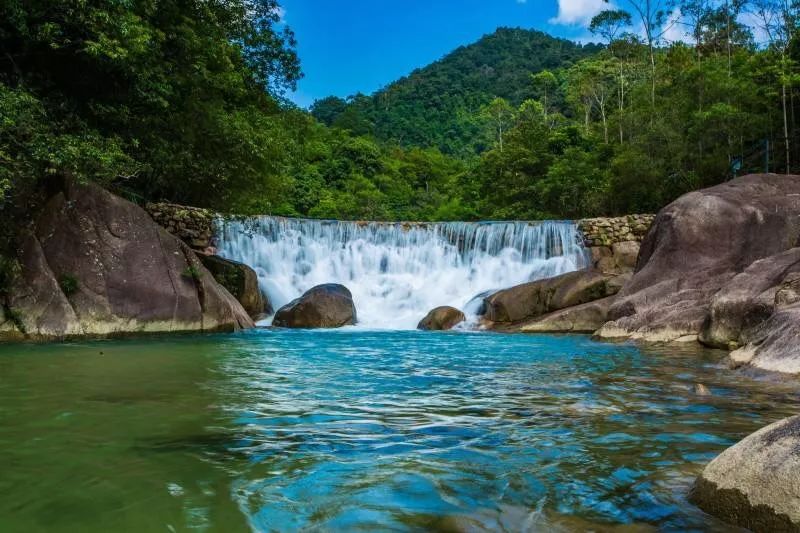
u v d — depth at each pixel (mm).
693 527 2102
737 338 8359
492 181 41250
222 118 13805
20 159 8719
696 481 2449
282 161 17125
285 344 9586
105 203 10352
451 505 2348
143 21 10602
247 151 14672
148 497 2404
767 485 2057
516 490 2518
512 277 17875
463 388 5336
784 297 7527
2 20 9547
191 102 13258
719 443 3311
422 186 66938
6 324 8648
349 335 11898
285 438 3430
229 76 13977
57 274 9406
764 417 4008
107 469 2771
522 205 37344
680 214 12656
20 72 9844
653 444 3289
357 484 2600
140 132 12570
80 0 9125
